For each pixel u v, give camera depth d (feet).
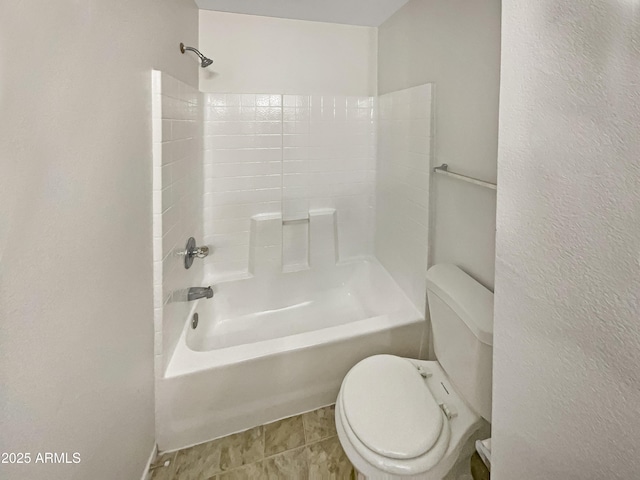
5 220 1.83
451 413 3.61
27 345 2.02
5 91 1.81
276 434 4.84
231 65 6.50
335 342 4.97
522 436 1.63
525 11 1.51
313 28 6.81
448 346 3.92
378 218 7.41
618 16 1.11
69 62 2.37
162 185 4.16
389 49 6.52
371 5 5.95
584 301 1.28
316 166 7.29
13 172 1.88
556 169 1.37
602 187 1.19
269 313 7.22
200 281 6.61
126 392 3.44
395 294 6.15
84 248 2.61
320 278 7.52
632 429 1.13
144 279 3.88
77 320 2.54
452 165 4.51
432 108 4.90
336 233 7.55
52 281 2.24
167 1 4.50
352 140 7.39
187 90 5.30
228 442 4.71
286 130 6.98
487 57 3.74
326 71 7.00
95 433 2.83
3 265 1.83
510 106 1.62
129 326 3.49
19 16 1.90
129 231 3.44
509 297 1.67
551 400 1.45
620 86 1.12
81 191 2.55
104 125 2.89
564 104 1.32
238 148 6.79
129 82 3.38
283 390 4.93
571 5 1.28
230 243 7.07
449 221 4.71
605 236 1.19
